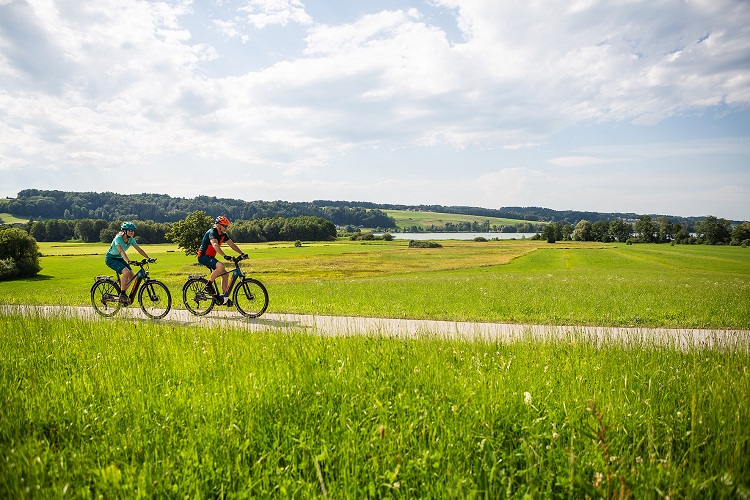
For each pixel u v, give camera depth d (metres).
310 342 7.50
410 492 2.96
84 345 7.61
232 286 12.83
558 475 3.15
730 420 3.85
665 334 10.27
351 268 75.81
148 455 3.40
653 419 4.02
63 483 3.01
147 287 12.52
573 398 4.55
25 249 66.25
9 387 4.95
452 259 95.00
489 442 3.46
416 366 5.63
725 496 2.87
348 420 4.01
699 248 128.50
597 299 17.33
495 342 7.70
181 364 6.10
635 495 2.84
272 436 3.79
